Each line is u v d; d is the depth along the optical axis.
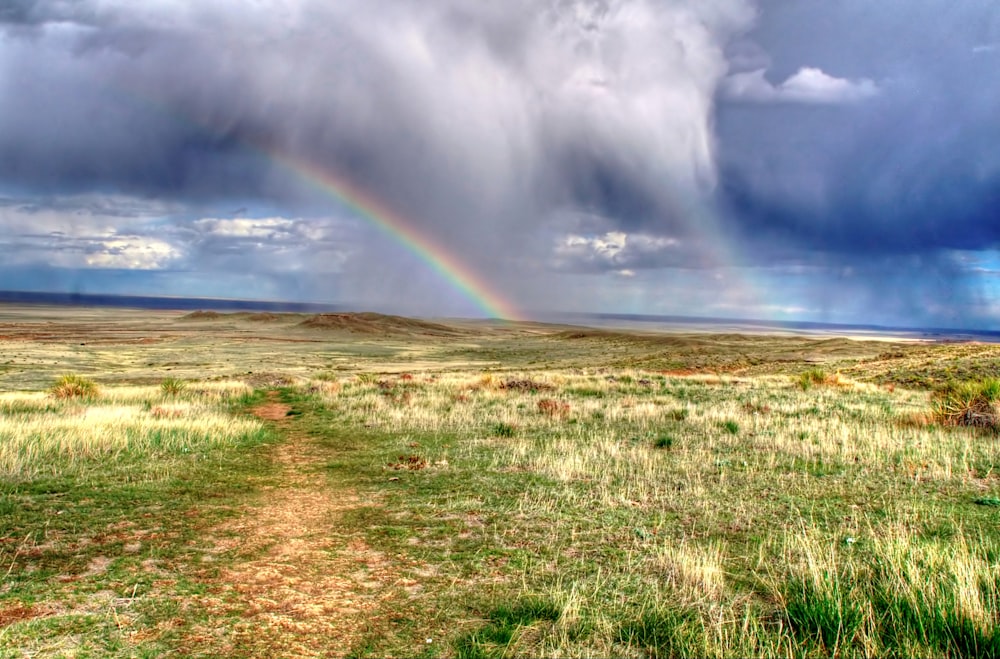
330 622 5.43
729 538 7.64
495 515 8.69
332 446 14.73
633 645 5.02
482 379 31.41
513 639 5.06
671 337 97.62
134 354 69.88
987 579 5.74
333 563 6.90
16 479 10.40
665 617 5.41
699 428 16.25
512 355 83.38
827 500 9.27
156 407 20.86
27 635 5.08
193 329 131.62
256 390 30.64
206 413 19.88
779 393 25.94
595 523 8.25
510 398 24.08
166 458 12.67
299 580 6.40
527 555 7.09
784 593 5.97
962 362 33.44
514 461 12.37
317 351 83.81
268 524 8.42
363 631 5.26
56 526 8.06
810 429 15.08
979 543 7.26
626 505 9.09
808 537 7.52
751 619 5.42
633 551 7.18
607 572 6.55
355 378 39.44
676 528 8.02
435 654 4.88
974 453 12.10
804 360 53.75
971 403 16.23
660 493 9.73
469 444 14.42
